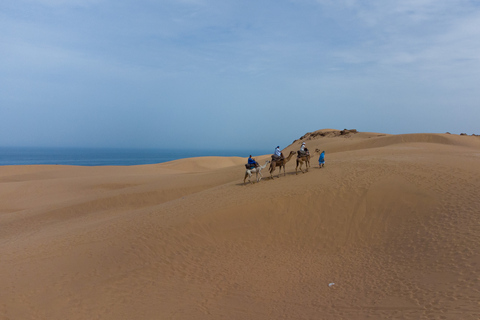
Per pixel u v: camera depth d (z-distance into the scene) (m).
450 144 46.62
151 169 66.75
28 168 59.69
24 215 25.62
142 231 15.26
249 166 21.23
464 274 9.12
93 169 61.84
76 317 9.62
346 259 12.52
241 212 16.12
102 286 11.26
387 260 11.65
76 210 26.42
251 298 10.56
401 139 51.81
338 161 24.70
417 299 8.65
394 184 16.38
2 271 12.29
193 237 14.69
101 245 14.16
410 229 13.11
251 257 13.41
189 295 10.86
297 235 14.64
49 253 13.80
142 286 11.36
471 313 7.19
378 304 8.95
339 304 9.48
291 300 10.20
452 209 13.30
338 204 15.75
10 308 9.91
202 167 74.31
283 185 19.03
